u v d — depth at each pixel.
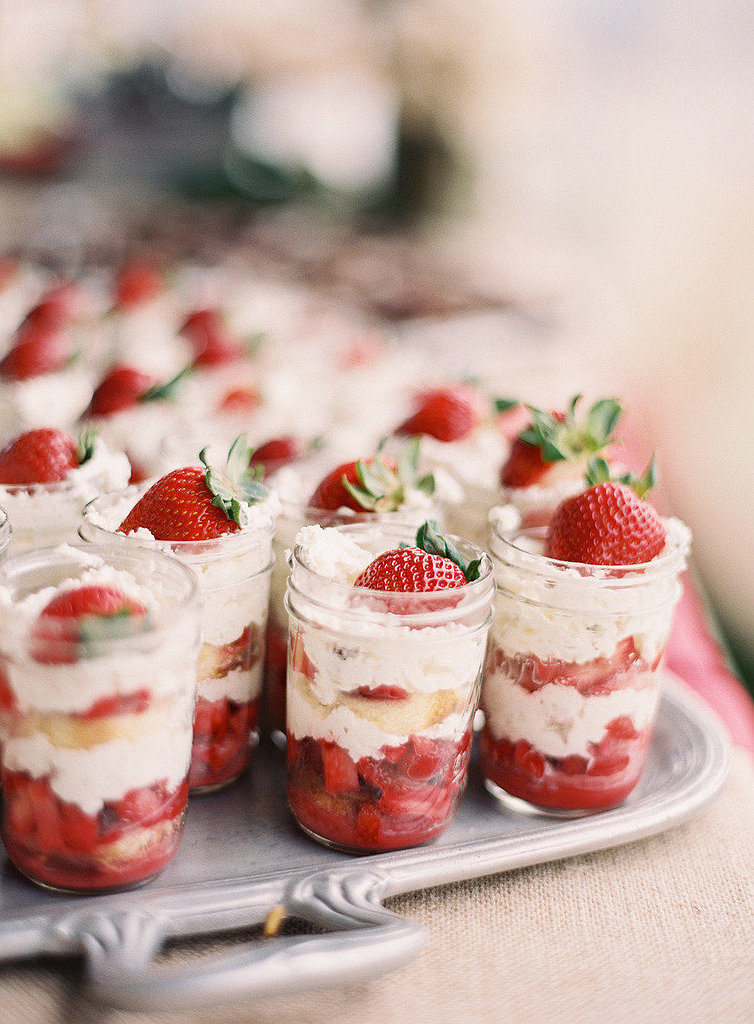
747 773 0.62
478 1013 0.49
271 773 0.60
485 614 0.54
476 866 0.53
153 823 0.51
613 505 0.56
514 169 2.29
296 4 2.29
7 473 0.61
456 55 2.04
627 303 2.01
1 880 0.52
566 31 2.21
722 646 0.82
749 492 1.68
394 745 0.53
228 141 2.16
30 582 0.51
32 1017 0.47
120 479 0.62
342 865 0.53
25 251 1.55
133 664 0.49
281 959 0.47
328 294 1.49
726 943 0.52
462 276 1.67
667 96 2.30
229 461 0.57
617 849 0.56
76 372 0.83
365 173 2.33
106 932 0.48
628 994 0.50
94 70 2.19
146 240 1.67
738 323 1.96
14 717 0.49
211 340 0.89
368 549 0.57
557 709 0.56
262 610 0.58
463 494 0.66
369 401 0.87
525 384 1.16
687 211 2.15
